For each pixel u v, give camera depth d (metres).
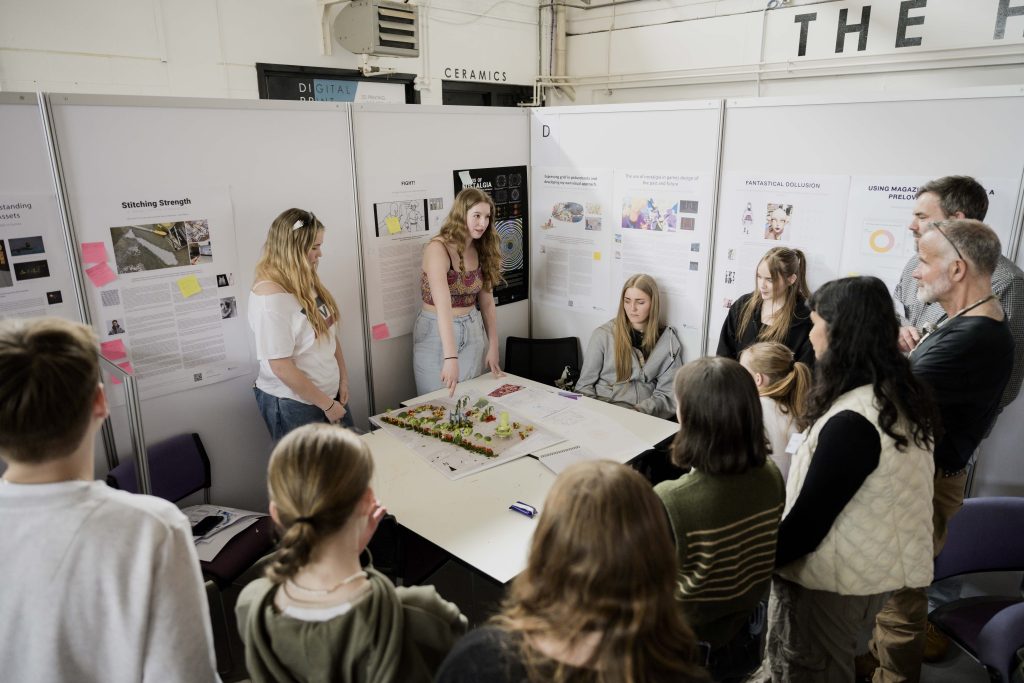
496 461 2.12
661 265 3.06
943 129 2.20
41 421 0.83
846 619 1.43
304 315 2.29
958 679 2.11
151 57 3.21
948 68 3.64
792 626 1.51
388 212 2.89
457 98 4.77
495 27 4.82
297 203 2.55
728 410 1.19
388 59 4.20
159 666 0.90
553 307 3.60
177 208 2.21
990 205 2.17
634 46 4.84
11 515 0.85
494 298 3.47
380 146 2.79
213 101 2.23
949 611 1.75
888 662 1.86
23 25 2.81
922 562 1.36
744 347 2.69
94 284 2.06
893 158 2.32
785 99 2.52
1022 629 1.50
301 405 2.38
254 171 2.40
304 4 3.78
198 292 2.31
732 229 2.78
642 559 0.70
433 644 1.03
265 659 0.93
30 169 1.89
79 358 0.87
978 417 1.61
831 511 1.31
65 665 0.87
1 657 0.87
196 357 2.35
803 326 2.50
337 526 0.93
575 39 5.17
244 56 3.57
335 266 2.75
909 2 3.67
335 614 0.91
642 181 3.03
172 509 0.96
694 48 4.54
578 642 0.69
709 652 1.30
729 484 1.23
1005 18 3.41
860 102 2.35
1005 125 2.09
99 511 0.88
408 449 2.22
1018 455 2.32
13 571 0.85
